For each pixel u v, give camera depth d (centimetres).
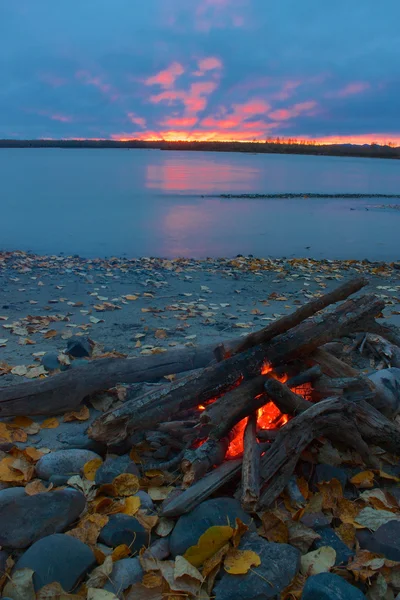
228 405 330
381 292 900
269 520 278
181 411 354
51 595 234
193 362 458
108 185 3147
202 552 257
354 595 226
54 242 1431
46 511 273
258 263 1152
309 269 1089
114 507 293
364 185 4072
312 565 256
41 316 669
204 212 2097
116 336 603
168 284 911
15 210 2006
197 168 5478
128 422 335
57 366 493
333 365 378
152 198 2502
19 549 266
